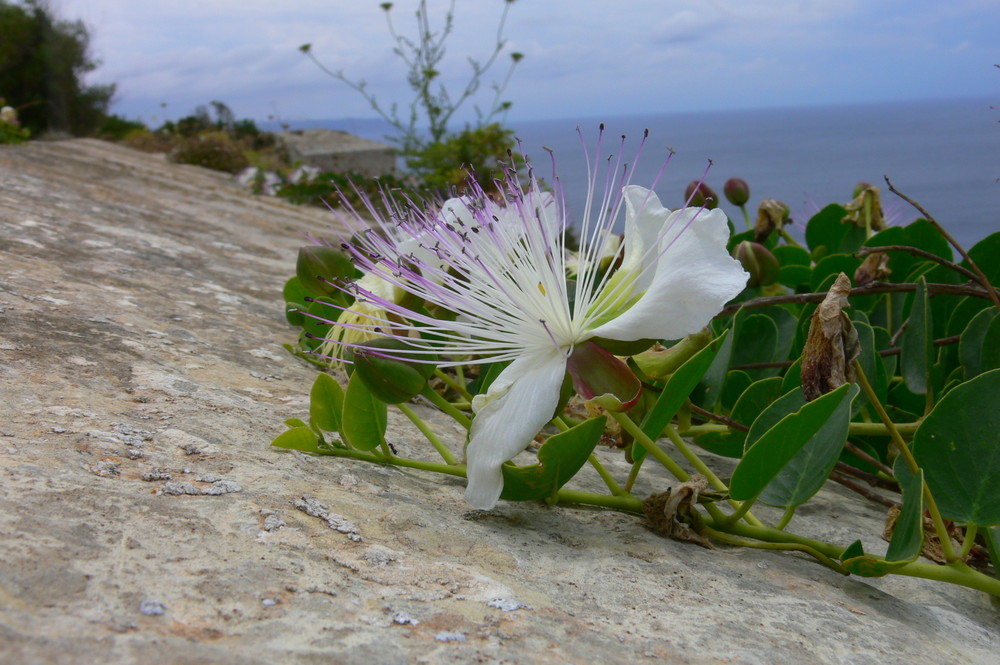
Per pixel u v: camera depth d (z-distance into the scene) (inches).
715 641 4.0
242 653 3.1
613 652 3.7
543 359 5.3
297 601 3.6
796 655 4.0
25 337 7.2
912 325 7.2
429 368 5.8
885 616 4.8
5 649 2.8
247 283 12.9
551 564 4.8
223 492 4.8
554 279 5.4
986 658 4.5
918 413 8.0
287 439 6.0
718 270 5.0
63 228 13.4
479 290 5.7
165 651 3.0
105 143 47.6
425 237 6.3
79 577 3.4
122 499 4.3
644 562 5.0
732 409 7.3
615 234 7.3
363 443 6.2
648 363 6.0
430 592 4.0
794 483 5.6
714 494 5.6
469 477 5.1
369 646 3.3
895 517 6.3
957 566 5.2
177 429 5.8
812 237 11.9
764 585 4.9
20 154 24.5
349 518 4.8
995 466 5.2
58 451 4.9
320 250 8.0
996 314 7.2
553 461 5.2
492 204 6.0
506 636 3.7
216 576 3.7
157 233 15.5
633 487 7.0
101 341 7.7
